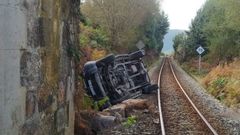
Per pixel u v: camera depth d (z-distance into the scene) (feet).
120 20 125.18
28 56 18.39
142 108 56.03
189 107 62.28
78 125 37.19
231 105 66.59
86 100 49.14
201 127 46.01
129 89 66.64
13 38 16.71
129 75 71.72
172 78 130.00
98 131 40.75
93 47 89.40
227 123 49.93
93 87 53.47
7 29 16.20
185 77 144.97
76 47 27.07
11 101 16.70
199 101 72.54
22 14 17.47
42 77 20.44
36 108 19.84
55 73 22.65
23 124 18.16
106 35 121.80
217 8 138.82
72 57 26.32
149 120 48.91
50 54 21.54
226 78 89.35
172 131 43.50
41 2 19.74
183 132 43.06
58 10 22.70
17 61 17.16
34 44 19.04
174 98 75.05
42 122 20.98
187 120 50.47
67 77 25.49
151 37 216.33
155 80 117.70
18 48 17.21
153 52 259.39
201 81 119.03
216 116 55.11
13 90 16.85
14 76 16.90
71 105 27.02
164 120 49.52
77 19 27.17
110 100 57.16
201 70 166.71
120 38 126.93
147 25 189.06
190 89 95.96
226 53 138.10
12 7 16.53
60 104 24.13
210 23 145.48
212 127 44.68
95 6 124.57
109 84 57.21
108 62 56.70
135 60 76.02
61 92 24.16
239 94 70.03
